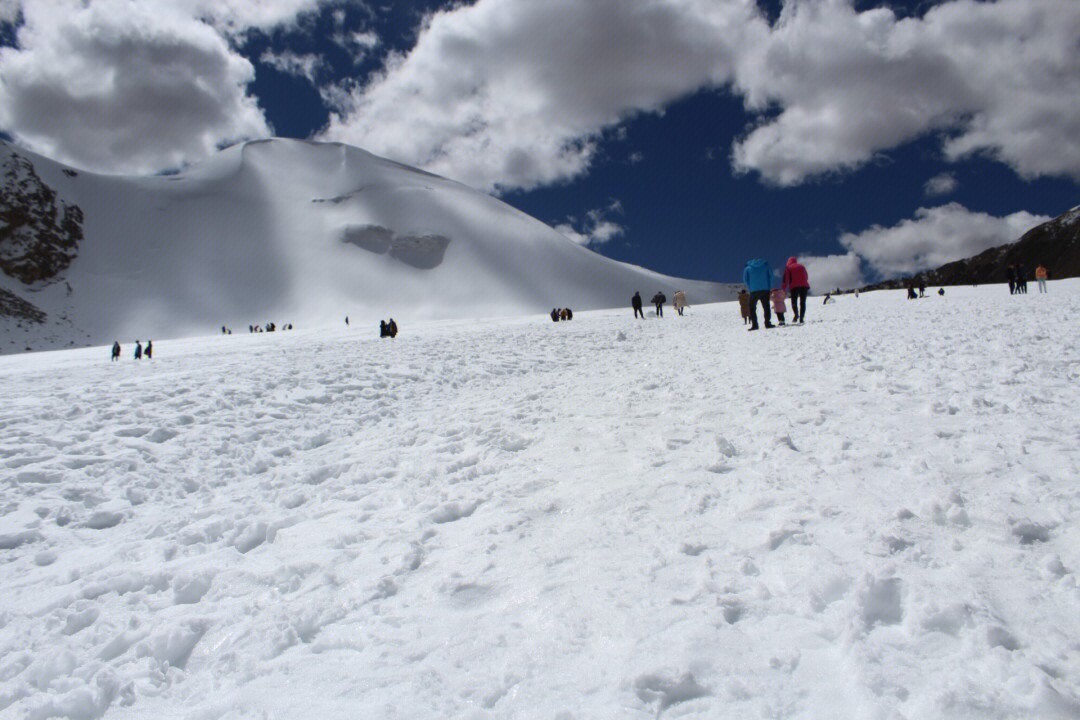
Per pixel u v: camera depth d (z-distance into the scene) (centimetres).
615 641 257
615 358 1350
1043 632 231
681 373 961
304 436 755
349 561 383
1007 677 209
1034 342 962
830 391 691
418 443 677
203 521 495
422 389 1042
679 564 319
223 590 367
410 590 335
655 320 3288
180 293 17350
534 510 425
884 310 2427
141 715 263
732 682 226
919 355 912
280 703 250
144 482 605
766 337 1468
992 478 383
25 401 962
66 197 19462
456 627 289
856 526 334
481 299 18425
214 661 295
